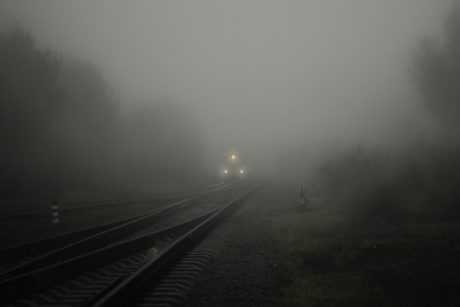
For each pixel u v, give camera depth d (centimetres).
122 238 1485
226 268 983
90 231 1519
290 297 759
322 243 1184
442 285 781
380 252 1063
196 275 926
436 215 1430
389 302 707
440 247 1063
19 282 820
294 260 1043
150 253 1120
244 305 733
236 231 1527
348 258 1028
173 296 782
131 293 757
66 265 941
